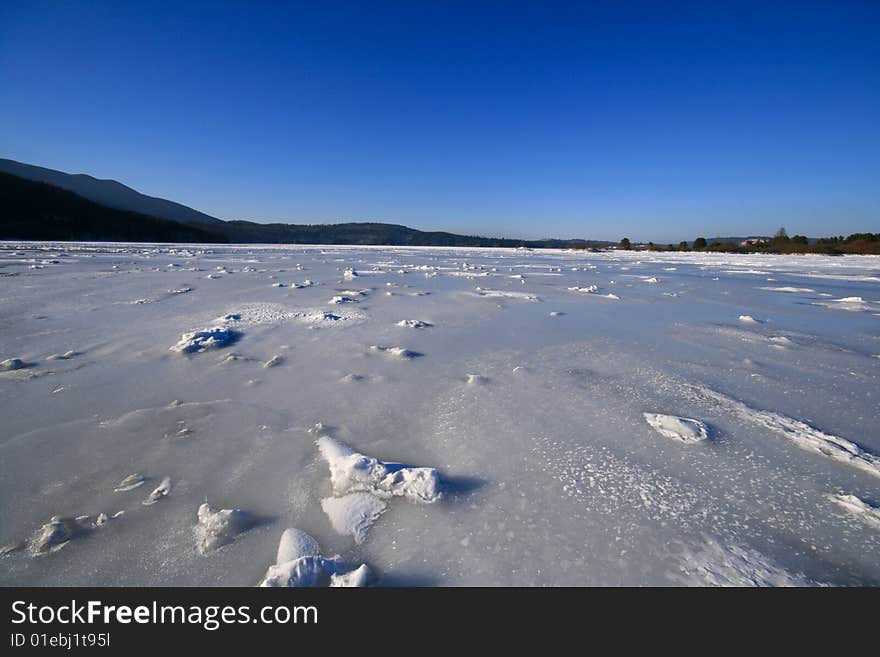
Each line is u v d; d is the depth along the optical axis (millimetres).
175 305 6332
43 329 4816
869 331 5398
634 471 2209
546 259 23672
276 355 4105
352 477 2070
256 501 1949
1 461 2236
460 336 4988
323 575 1533
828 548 1676
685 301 7879
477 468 2236
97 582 1528
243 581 1539
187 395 3133
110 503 1923
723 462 2301
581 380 3588
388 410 2947
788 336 5129
